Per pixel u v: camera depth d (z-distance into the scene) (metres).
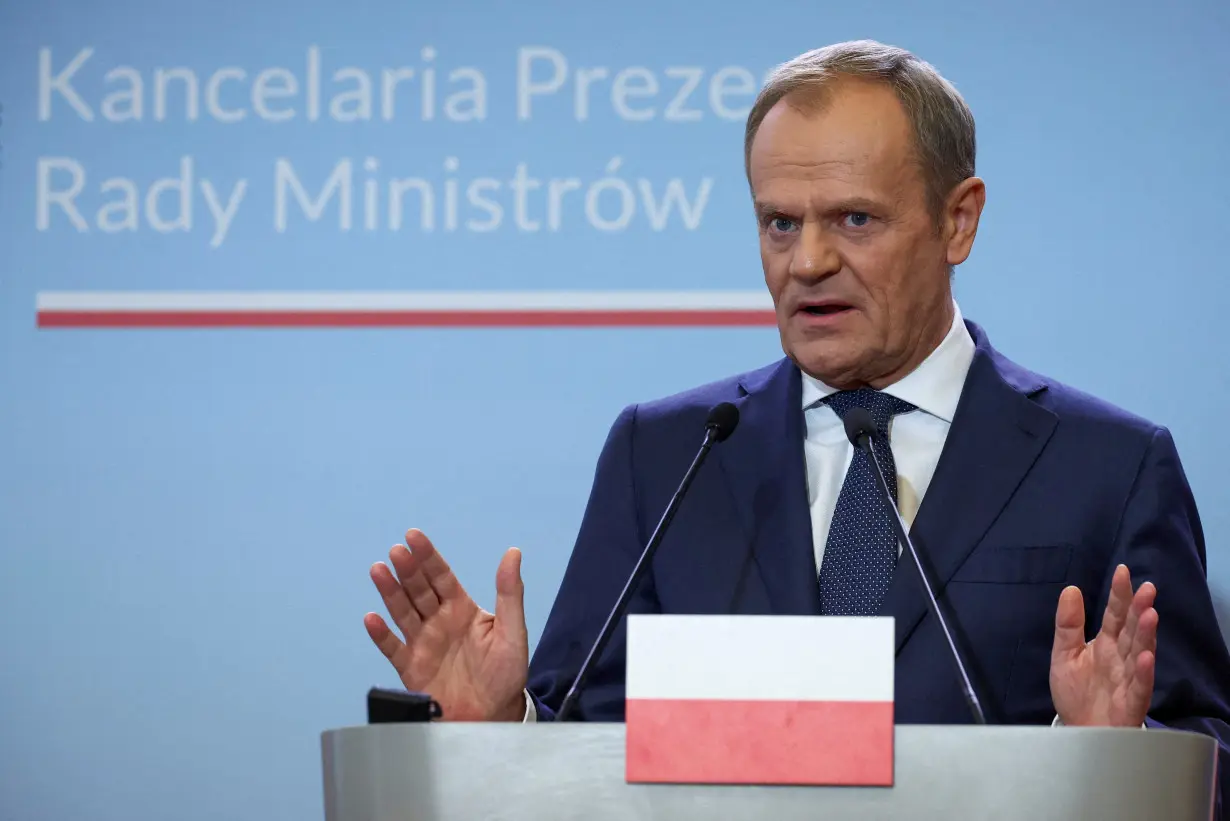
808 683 4.55
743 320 10.57
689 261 10.63
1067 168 10.41
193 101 10.98
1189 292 10.22
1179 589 6.68
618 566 7.24
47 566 10.54
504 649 6.04
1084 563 6.64
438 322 10.65
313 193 10.84
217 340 10.73
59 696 10.38
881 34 10.73
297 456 10.58
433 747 4.63
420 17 10.95
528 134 10.83
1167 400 10.13
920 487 6.95
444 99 10.89
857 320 6.75
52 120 11.02
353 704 10.30
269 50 10.98
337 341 10.68
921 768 4.48
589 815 4.54
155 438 10.66
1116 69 10.48
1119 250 10.29
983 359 7.17
